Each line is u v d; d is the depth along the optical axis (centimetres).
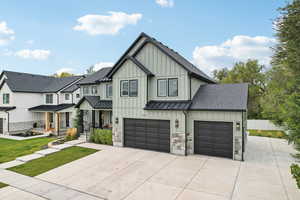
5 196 641
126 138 1307
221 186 685
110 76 1359
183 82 1142
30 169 898
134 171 847
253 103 2838
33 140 1806
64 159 1038
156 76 1235
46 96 2588
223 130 1033
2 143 1677
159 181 736
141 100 1232
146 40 1264
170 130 1138
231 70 3459
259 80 3067
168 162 967
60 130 2320
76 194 648
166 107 1138
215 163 942
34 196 639
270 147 1313
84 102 1738
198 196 613
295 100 526
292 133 555
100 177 788
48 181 760
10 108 2286
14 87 2338
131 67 1270
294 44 681
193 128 1108
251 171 831
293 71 695
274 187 673
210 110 1034
